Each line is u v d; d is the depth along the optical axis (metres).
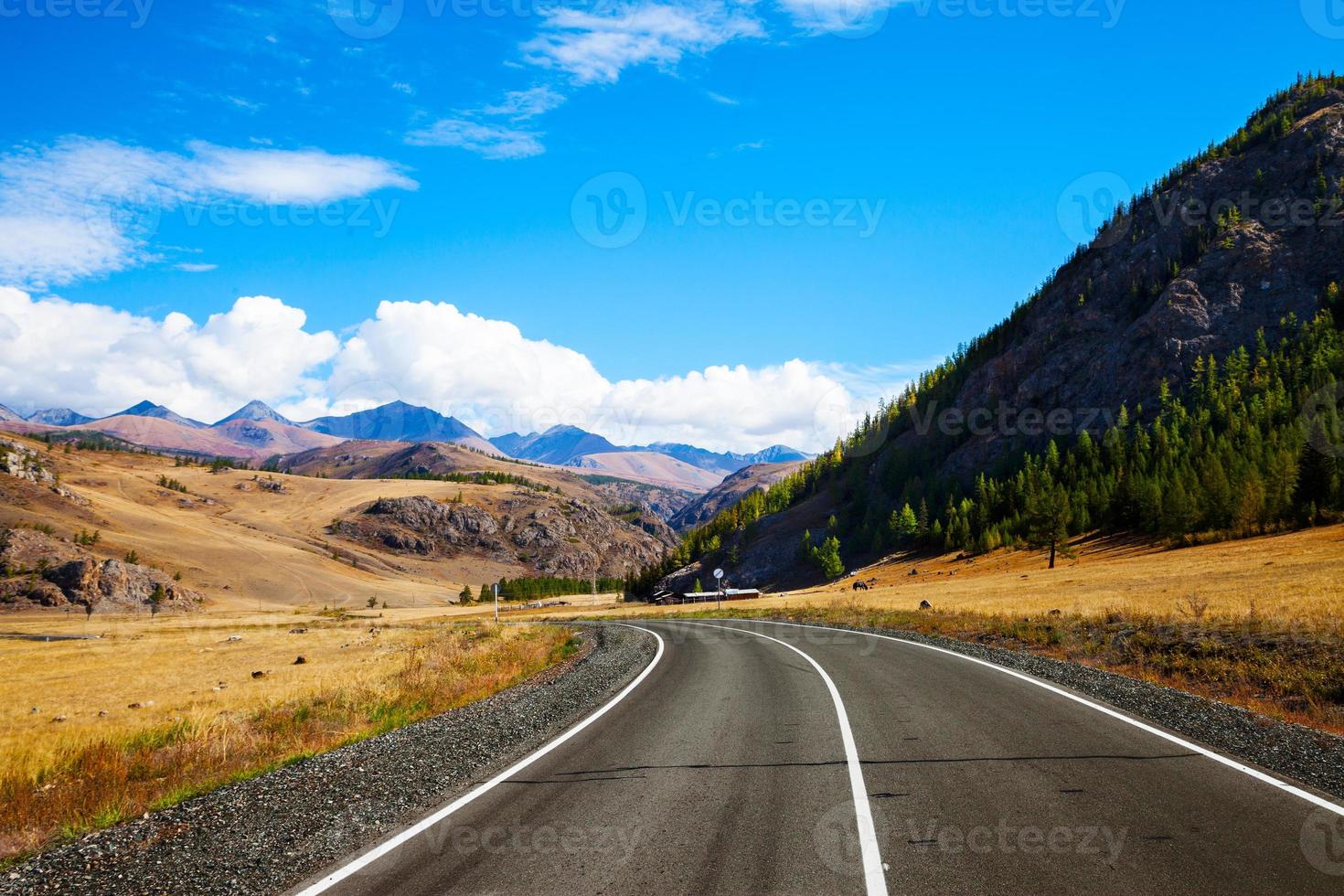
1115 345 196.12
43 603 142.00
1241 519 79.38
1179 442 125.38
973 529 133.25
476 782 7.57
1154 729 9.12
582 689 14.80
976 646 20.61
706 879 4.82
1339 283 177.75
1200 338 181.00
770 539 181.62
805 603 71.19
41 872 5.42
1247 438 107.00
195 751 10.82
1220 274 194.38
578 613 97.50
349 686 18.19
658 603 116.31
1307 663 12.96
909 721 10.01
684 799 6.66
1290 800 6.18
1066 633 20.81
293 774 8.12
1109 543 99.69
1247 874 4.68
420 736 10.23
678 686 14.72
